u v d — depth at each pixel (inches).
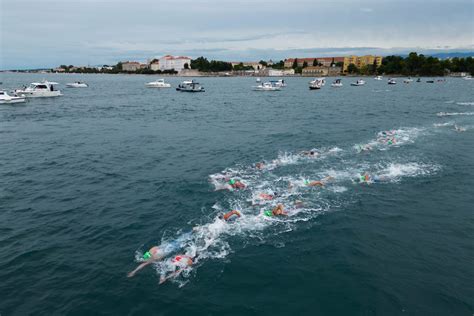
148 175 795.4
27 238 515.2
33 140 1190.9
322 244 495.2
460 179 745.0
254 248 487.2
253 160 919.7
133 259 461.7
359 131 1315.2
